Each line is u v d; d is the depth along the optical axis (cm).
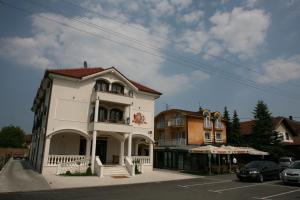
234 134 4247
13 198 1125
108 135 2678
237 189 1588
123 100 2619
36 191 1362
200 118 4006
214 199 1229
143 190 1486
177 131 4044
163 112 4284
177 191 1467
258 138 3941
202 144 3775
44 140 2262
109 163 2739
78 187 1562
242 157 3806
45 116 2462
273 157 3747
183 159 3472
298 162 1909
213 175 2652
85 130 2462
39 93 3095
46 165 2186
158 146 3947
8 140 8025
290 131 4612
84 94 2520
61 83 2423
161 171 2966
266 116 3975
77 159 2348
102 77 2628
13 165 3169
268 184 1861
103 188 1550
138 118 2859
